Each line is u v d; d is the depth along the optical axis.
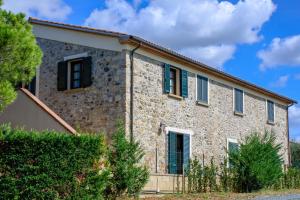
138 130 17.39
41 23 19.94
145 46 17.69
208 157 21.41
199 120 21.11
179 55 19.31
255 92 26.48
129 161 13.70
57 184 11.07
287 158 29.86
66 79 18.97
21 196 10.62
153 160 18.00
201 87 21.47
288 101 30.16
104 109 17.59
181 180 18.20
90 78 18.17
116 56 17.56
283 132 29.62
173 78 20.05
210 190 18.56
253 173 19.56
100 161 12.35
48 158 10.97
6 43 9.49
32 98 16.69
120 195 13.61
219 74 22.48
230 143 23.25
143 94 17.84
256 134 21.11
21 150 10.67
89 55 18.38
